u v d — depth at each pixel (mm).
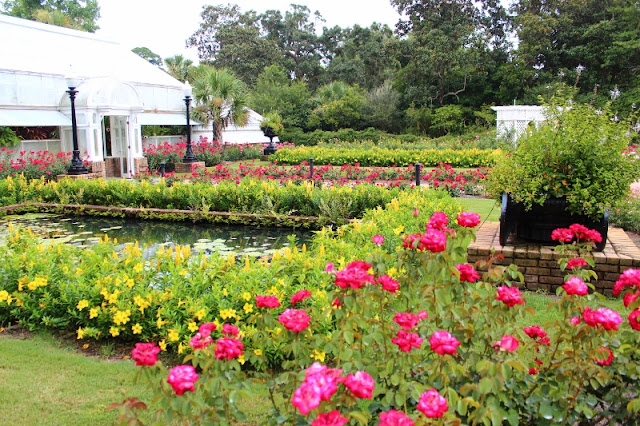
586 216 4492
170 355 3271
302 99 34812
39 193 9891
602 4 29859
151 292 3502
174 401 1710
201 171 12898
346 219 7793
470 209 8633
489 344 2176
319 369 1587
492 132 19875
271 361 3049
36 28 17766
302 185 8602
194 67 28078
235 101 20938
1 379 2910
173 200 9086
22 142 14172
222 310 3217
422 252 2473
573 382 1955
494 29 33688
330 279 3559
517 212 4711
